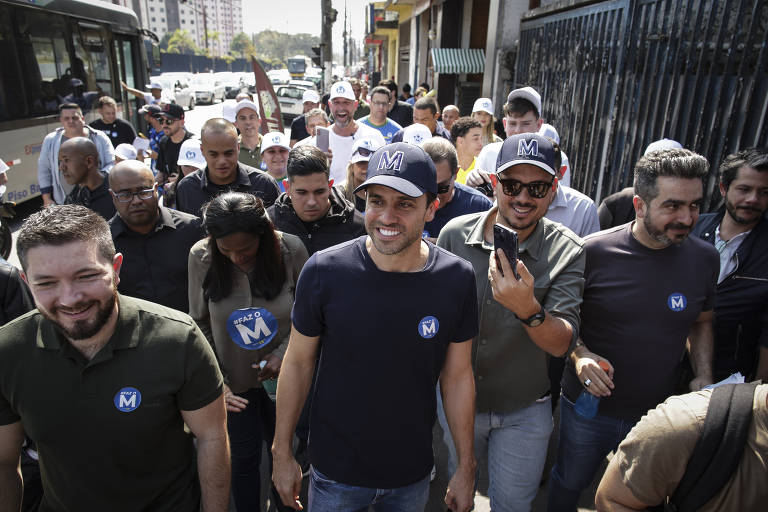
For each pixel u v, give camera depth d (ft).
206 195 11.60
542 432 7.06
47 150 17.92
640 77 14.61
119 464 5.17
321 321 5.76
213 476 5.52
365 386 5.61
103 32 33.22
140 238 8.84
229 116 18.48
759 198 7.57
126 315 5.05
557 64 20.52
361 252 5.61
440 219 10.26
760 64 10.41
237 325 7.57
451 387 6.07
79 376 4.89
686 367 7.79
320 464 6.00
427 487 6.24
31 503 7.03
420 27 66.69
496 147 12.17
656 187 6.37
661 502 4.46
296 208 9.30
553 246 6.84
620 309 6.97
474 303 5.89
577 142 18.20
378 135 15.65
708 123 11.82
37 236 4.40
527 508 7.29
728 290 8.15
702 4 12.03
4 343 4.88
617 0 15.56
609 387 6.72
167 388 5.11
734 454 3.90
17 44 25.38
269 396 7.91
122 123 25.27
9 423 5.10
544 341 6.07
